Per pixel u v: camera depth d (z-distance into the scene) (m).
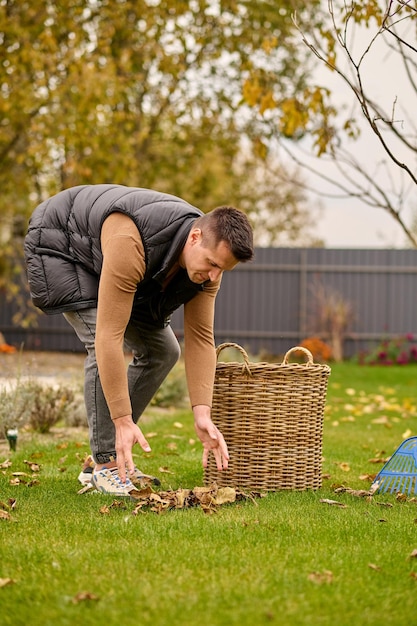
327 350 14.56
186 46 12.15
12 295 15.10
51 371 10.47
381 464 4.64
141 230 3.03
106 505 3.31
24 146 12.01
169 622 2.06
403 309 15.10
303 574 2.42
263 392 3.67
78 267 3.47
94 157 10.60
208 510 3.22
